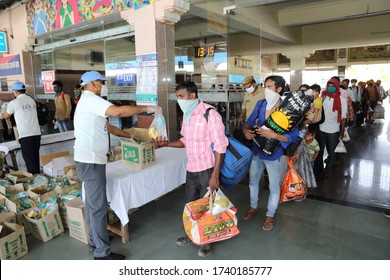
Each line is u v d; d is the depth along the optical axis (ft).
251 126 8.76
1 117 12.35
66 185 10.03
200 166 7.23
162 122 7.95
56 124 18.45
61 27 17.25
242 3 14.89
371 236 8.26
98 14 14.80
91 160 6.88
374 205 10.28
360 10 22.54
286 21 26.45
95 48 24.34
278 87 8.31
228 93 14.19
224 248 7.86
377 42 28.43
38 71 21.52
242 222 9.25
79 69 23.21
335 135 12.61
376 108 31.86
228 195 11.51
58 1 17.06
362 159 16.33
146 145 8.41
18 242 7.53
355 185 12.28
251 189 9.39
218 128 6.81
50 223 8.41
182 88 7.06
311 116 11.13
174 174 9.37
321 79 48.55
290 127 7.57
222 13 15.58
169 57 12.99
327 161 13.39
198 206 7.30
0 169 12.55
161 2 11.84
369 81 31.73
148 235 8.58
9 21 21.22
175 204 10.72
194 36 23.49
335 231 8.58
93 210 7.07
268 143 7.89
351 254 7.44
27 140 12.05
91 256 7.65
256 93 12.71
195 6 14.58
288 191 9.80
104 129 7.12
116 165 8.86
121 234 8.13
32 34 19.63
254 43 26.96
